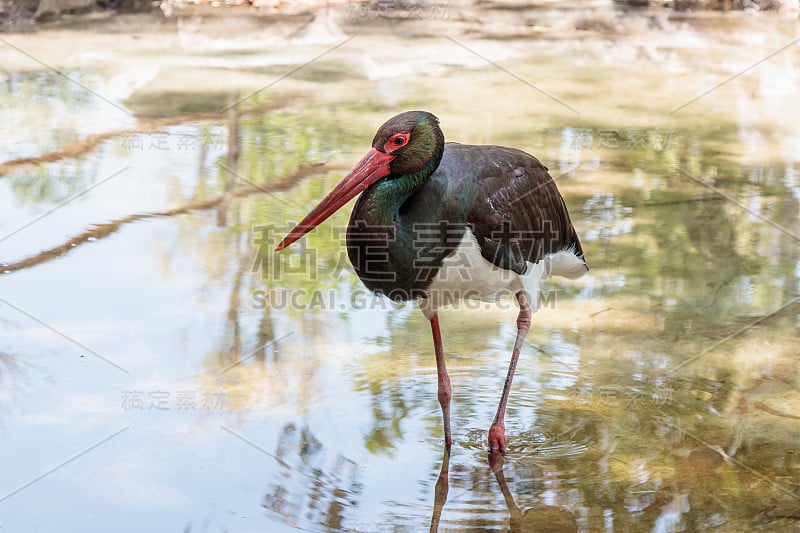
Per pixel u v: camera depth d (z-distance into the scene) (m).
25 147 15.64
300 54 23.16
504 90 20.06
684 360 9.63
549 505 7.18
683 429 8.37
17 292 10.66
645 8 29.17
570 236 9.67
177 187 14.18
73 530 6.70
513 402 8.88
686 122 18.11
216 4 28.34
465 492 7.38
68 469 7.50
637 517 7.00
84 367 9.12
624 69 22.30
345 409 8.66
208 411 8.49
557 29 26.84
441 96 19.42
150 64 21.61
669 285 11.45
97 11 27.12
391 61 22.61
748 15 28.59
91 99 18.64
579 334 10.24
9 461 7.59
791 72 22.25
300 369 9.38
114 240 12.26
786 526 6.86
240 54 23.02
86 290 10.80
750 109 19.16
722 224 13.30
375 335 10.23
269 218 13.17
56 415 8.28
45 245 12.00
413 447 8.07
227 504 7.11
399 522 6.92
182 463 7.66
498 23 27.48
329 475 7.59
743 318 10.59
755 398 8.90
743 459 7.86
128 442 7.94
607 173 15.17
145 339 9.75
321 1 28.42
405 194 8.04
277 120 17.56
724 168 15.59
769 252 12.41
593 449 8.05
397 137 7.91
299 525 6.86
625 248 12.48
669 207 13.90
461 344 10.08
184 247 12.16
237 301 10.78
